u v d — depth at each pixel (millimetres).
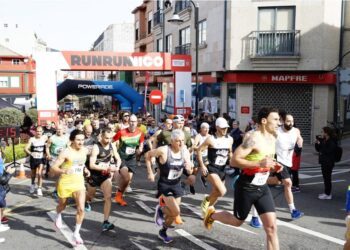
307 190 9477
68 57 16141
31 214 7359
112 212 7434
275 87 18203
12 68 54562
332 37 17297
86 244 5762
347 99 18859
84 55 16297
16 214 7359
